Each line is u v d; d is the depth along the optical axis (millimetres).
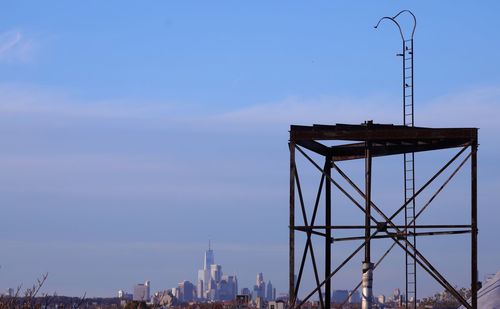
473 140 39469
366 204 41000
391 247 42938
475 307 38844
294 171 39969
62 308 39781
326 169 45625
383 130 39750
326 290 45469
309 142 42312
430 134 39562
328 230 45562
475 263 39281
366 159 42062
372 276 39938
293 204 39875
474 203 39469
